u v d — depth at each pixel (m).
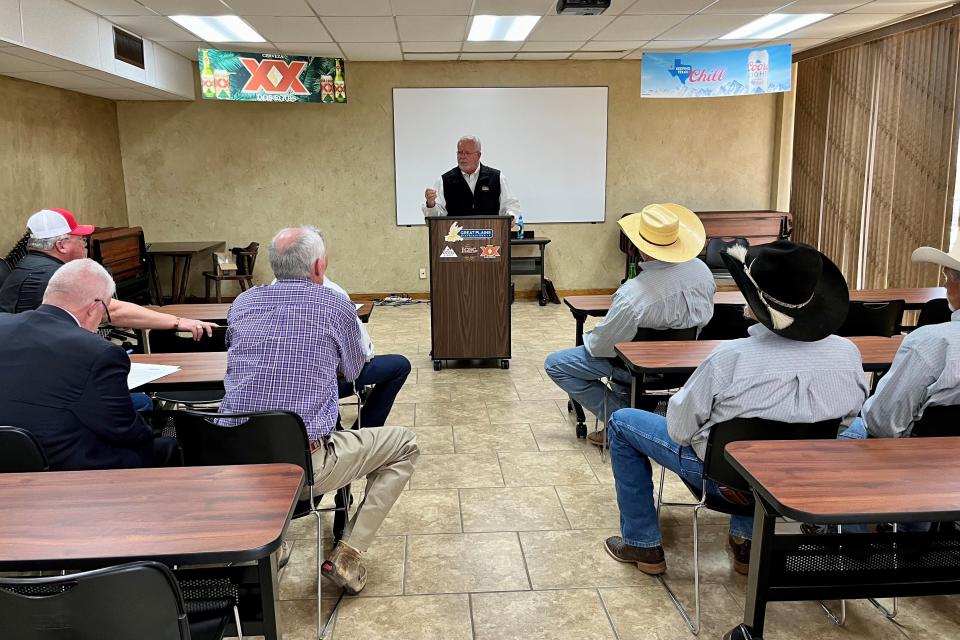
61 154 6.44
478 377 4.91
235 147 7.71
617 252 8.23
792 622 2.14
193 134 7.67
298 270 2.18
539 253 8.10
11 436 1.67
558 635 2.09
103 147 7.25
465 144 4.93
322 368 2.10
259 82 6.61
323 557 2.56
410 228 7.99
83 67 5.20
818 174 7.48
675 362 2.65
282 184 7.83
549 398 4.44
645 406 3.00
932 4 5.41
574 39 6.50
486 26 5.86
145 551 1.27
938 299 3.78
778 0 5.14
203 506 1.46
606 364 3.37
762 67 6.36
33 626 1.18
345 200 7.90
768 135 8.11
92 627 1.19
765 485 1.52
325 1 4.93
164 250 6.99
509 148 7.87
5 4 4.17
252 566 1.62
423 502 2.99
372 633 2.11
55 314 1.88
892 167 6.38
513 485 3.16
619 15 5.56
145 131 7.62
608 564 2.49
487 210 5.21
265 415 1.88
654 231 3.01
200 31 5.90
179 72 7.08
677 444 2.16
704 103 7.98
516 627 2.13
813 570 1.76
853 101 6.84
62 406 1.78
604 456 3.48
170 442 2.19
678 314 3.04
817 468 1.61
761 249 1.87
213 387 2.45
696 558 2.12
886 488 1.50
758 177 8.20
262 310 2.13
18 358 1.78
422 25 5.74
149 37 6.15
